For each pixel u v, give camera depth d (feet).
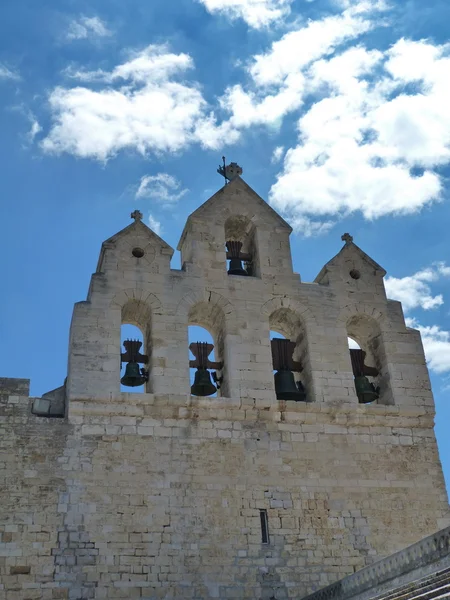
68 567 94.79
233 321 115.65
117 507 99.45
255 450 107.34
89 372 106.52
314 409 111.75
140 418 105.81
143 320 117.29
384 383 119.85
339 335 119.44
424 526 108.17
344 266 126.21
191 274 117.91
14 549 94.58
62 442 102.12
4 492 97.81
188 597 96.12
